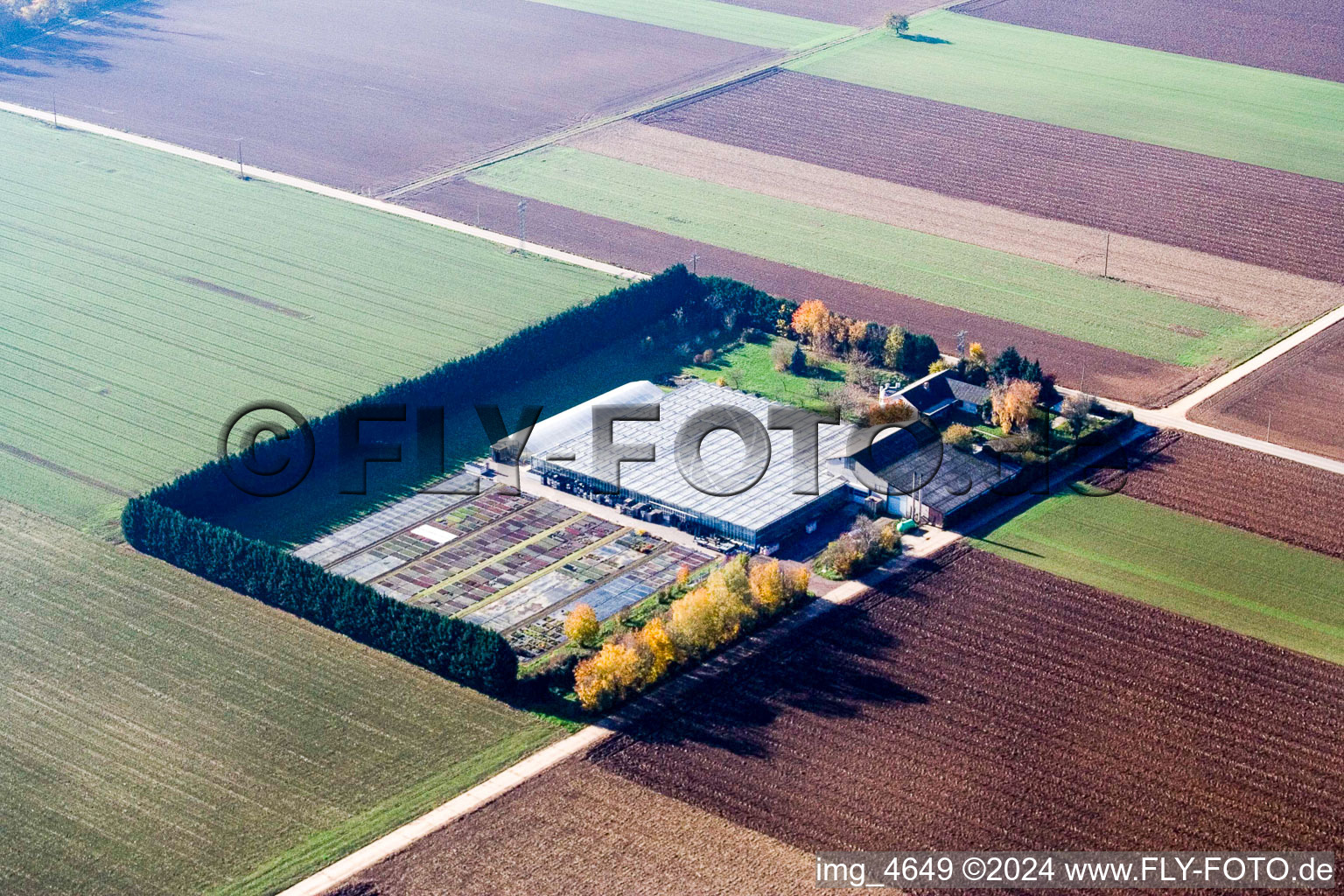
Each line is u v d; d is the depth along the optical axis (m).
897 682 159.12
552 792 143.12
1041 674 160.88
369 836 138.00
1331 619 170.88
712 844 137.00
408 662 161.88
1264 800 143.25
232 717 153.50
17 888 132.62
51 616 168.88
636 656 155.38
